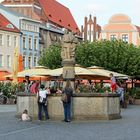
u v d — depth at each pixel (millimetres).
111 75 38969
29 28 95188
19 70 53500
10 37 89375
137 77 64875
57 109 27000
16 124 24562
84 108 26828
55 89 34438
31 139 17781
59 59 72375
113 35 98938
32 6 102500
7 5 103188
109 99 27172
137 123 25281
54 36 106438
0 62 87062
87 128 22391
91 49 65562
